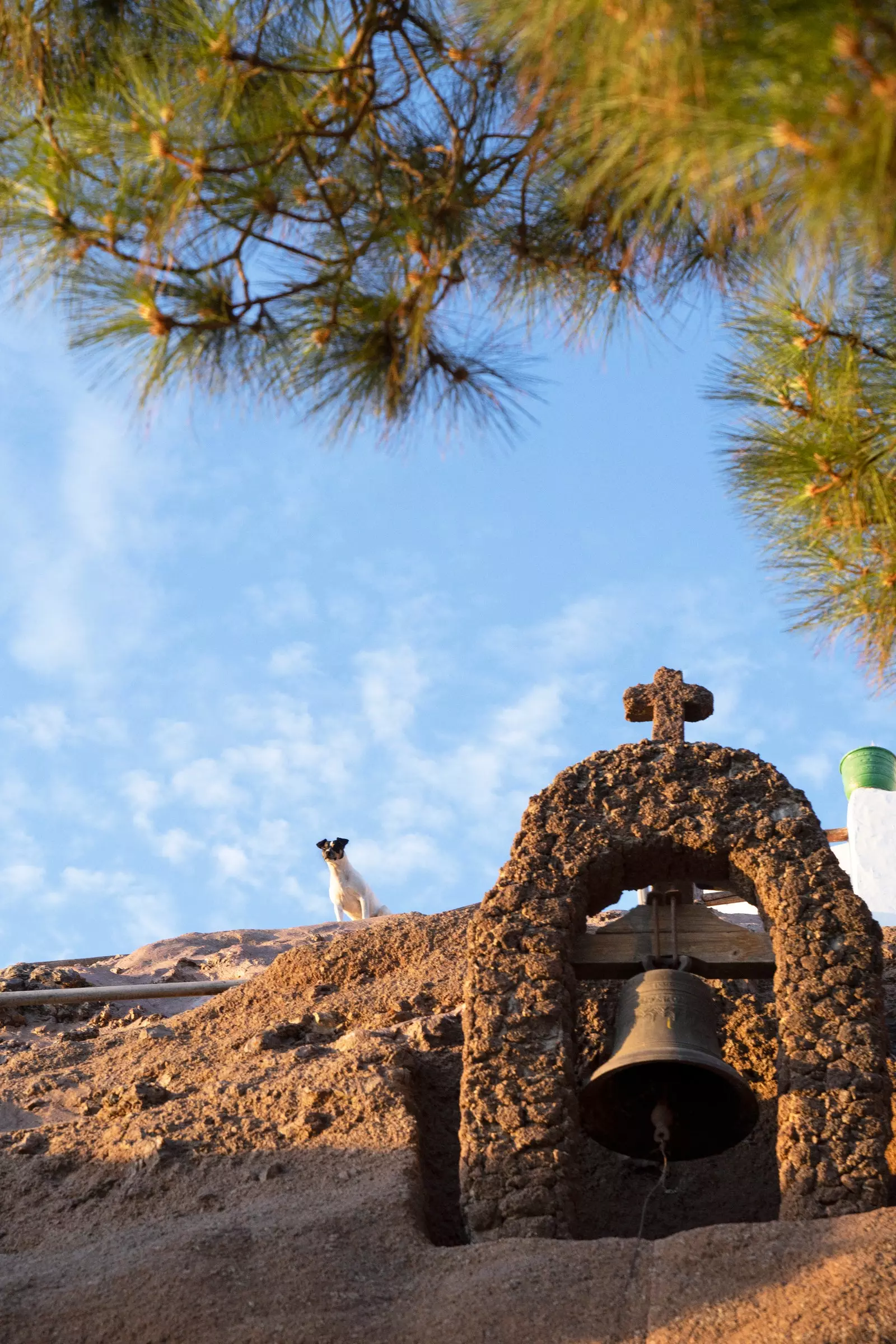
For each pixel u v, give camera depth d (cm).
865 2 259
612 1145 504
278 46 412
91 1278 439
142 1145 564
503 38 331
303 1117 568
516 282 461
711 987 662
